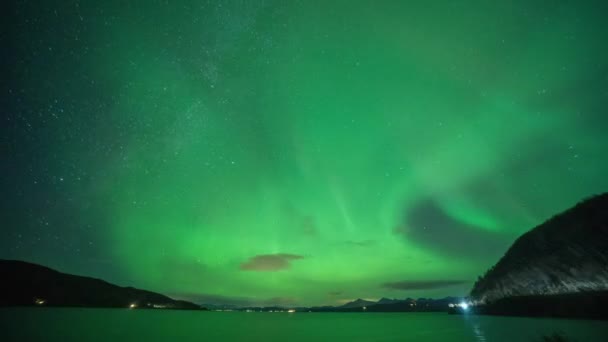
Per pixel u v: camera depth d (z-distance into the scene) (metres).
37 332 39.81
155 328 51.31
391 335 38.97
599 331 28.77
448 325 47.16
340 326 59.94
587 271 50.47
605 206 59.66
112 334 40.34
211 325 62.34
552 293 54.09
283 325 64.38
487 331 34.47
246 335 41.75
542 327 34.47
